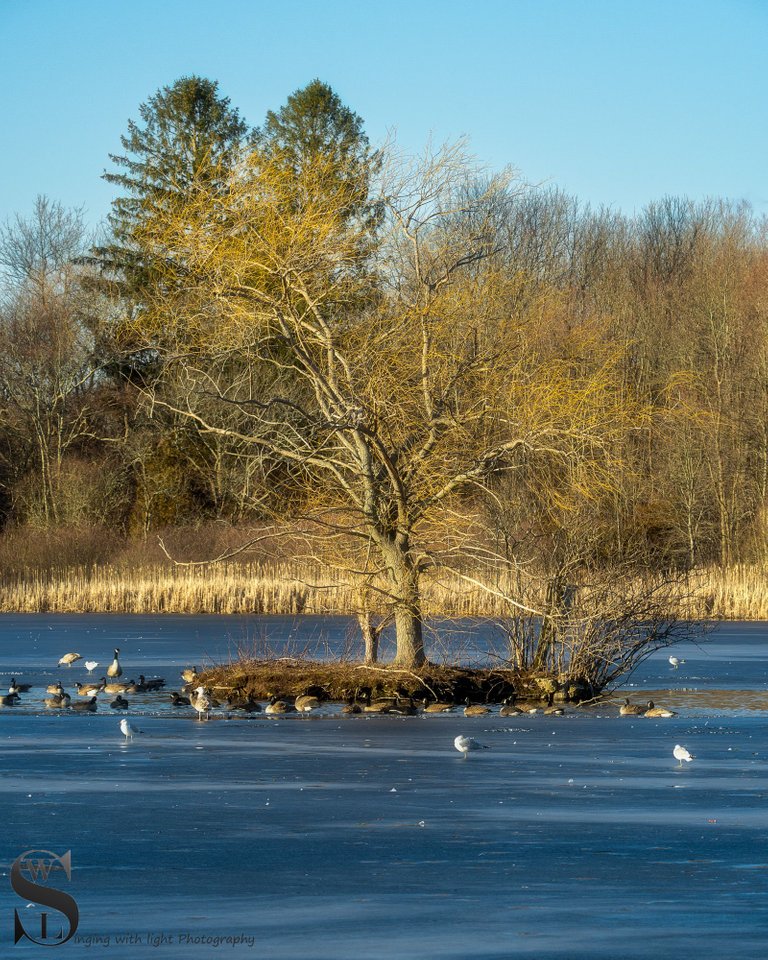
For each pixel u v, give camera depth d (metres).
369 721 39.50
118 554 102.06
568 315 46.41
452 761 30.88
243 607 82.56
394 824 23.17
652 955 15.20
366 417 43.06
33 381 119.56
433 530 44.94
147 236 45.78
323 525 44.41
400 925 16.62
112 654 60.47
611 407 42.97
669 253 143.25
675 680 50.84
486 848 21.17
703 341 110.75
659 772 29.12
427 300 43.03
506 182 43.88
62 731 37.06
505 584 47.41
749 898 17.95
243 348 45.28
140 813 24.25
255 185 43.72
